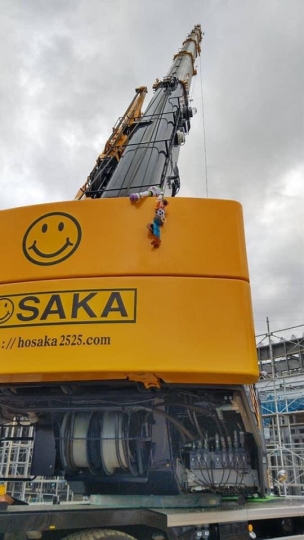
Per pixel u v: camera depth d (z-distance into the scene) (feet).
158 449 15.43
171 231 13.44
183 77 40.47
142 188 20.63
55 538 12.97
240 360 12.17
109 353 12.04
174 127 29.27
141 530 13.96
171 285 12.73
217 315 12.55
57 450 16.05
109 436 14.97
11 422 18.72
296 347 72.13
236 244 13.62
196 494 16.17
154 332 12.19
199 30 62.18
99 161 28.45
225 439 16.79
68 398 14.71
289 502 19.67
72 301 12.78
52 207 14.34
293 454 57.57
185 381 12.68
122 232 13.51
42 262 13.58
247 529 15.93
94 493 15.84
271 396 68.69
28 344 12.57
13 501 15.05
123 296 12.62
